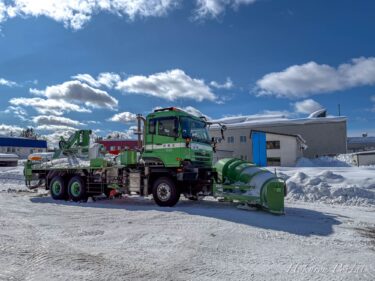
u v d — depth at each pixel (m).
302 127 48.38
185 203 12.30
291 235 7.39
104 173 13.27
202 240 6.76
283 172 20.11
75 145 15.05
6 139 64.31
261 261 5.62
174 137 11.45
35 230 7.54
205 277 4.90
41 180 15.55
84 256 5.73
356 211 10.92
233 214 9.44
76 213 9.96
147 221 8.62
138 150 12.50
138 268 5.20
